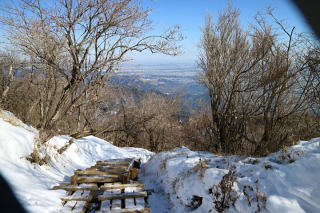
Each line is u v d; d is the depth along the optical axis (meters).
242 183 3.48
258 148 8.51
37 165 4.91
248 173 3.73
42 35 5.76
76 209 3.62
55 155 6.24
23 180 3.96
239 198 3.27
